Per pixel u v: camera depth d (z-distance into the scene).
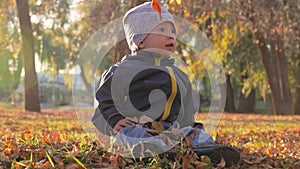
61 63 27.94
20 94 43.53
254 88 30.23
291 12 19.69
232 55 27.00
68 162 3.64
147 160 3.68
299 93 31.00
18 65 29.34
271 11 18.75
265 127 12.48
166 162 3.55
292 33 20.27
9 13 19.69
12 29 20.58
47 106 39.09
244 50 26.95
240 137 8.26
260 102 40.78
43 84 39.03
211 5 16.05
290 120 16.86
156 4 3.74
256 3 18.38
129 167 3.51
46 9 19.00
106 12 17.41
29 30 18.23
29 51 18.81
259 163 4.11
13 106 35.16
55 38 25.97
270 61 23.38
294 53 26.92
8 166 3.58
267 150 4.88
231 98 33.00
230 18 17.31
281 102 23.53
